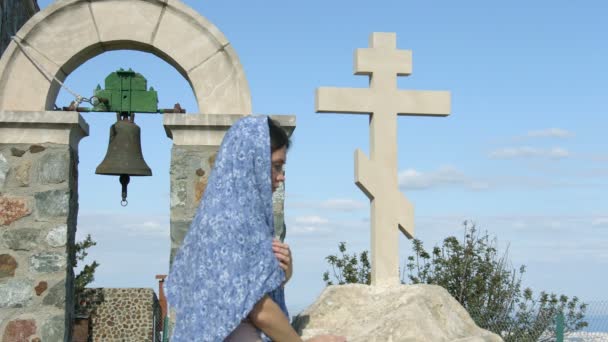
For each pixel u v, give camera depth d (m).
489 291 12.22
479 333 4.16
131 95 6.42
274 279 2.11
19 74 6.16
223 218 2.12
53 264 6.03
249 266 2.09
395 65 5.11
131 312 21.20
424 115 5.13
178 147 6.17
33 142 6.11
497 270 12.37
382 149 5.02
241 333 2.15
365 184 4.93
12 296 5.96
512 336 11.78
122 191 6.50
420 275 12.57
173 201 6.11
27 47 6.17
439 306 4.21
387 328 3.87
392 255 4.90
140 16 6.26
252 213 2.14
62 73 6.28
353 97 5.04
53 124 6.11
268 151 2.19
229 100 6.27
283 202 6.12
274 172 2.29
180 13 6.27
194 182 6.14
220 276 2.07
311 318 4.28
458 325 4.19
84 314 20.28
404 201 4.96
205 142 6.19
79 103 6.36
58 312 5.97
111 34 6.23
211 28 6.28
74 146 6.37
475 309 11.95
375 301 4.32
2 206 6.04
